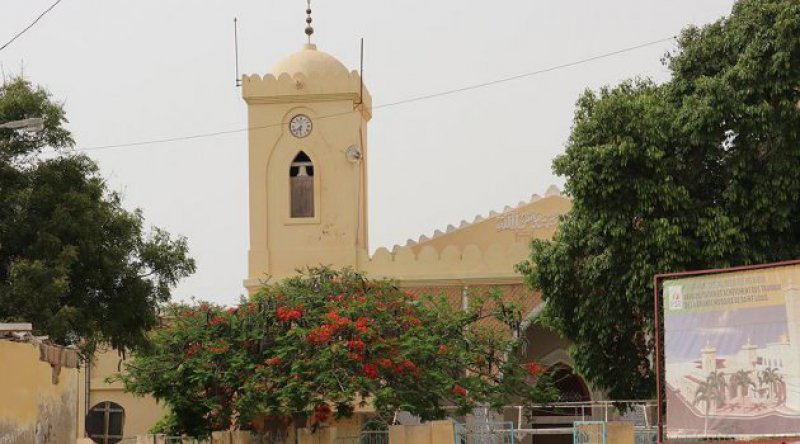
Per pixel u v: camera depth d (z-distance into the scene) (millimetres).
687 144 28750
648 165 28109
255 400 28469
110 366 47031
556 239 30672
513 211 42125
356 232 41500
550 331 41281
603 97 29656
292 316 29406
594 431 25078
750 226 28141
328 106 42125
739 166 28078
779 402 21484
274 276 41500
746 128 27891
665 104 29484
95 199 29422
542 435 42125
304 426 31516
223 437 28703
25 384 19172
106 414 46875
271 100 42219
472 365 31000
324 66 42219
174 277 31406
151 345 30875
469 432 27547
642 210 28188
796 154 27656
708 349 22500
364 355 28406
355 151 41844
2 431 18125
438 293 40219
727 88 27875
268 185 42062
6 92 28922
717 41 29297
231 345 29812
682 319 22891
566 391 41594
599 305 29438
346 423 33531
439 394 29547
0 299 27047
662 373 24312
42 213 28578
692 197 29016
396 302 30859
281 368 28656
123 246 30219
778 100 27688
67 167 28969
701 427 22438
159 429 40125
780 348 21594
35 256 28094
